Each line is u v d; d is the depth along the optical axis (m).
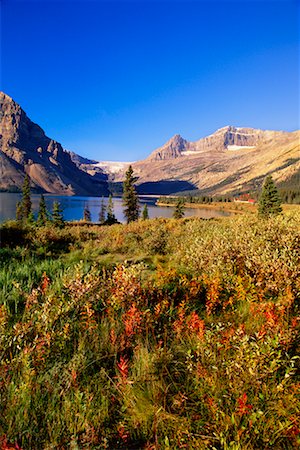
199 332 3.43
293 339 3.18
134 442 2.41
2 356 3.08
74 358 3.11
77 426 2.35
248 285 5.12
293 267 4.89
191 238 10.34
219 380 2.77
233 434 2.29
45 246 11.44
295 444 2.27
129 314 3.87
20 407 2.50
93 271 4.96
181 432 2.32
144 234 14.60
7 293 5.17
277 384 2.67
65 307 3.96
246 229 8.22
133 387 2.79
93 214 150.12
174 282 5.89
